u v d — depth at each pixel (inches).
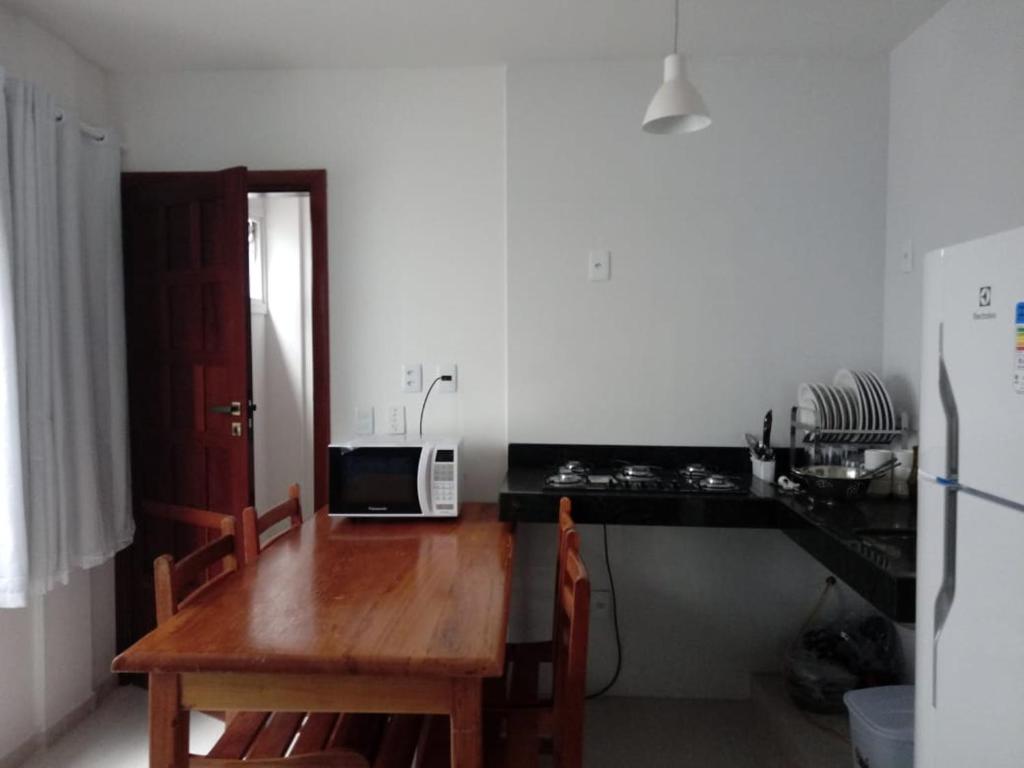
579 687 52.2
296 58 97.1
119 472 95.7
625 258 97.4
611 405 98.5
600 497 80.8
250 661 46.6
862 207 95.9
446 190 100.4
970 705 41.4
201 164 101.8
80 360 86.8
